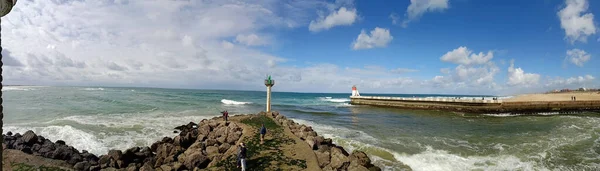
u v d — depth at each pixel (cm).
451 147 2083
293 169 1327
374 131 2773
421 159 1705
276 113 3138
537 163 1678
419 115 4531
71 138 2086
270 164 1390
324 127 2967
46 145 1625
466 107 4925
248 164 1390
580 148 2041
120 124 2695
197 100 6800
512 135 2602
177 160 1645
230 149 1698
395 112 5019
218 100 7081
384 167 1580
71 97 6050
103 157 1530
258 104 6431
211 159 1535
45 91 8850
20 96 5847
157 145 1912
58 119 2820
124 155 1560
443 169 1553
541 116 4434
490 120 3912
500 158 1762
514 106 4825
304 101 8838
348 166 1374
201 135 2198
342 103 7794
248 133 2075
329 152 1605
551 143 2194
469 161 1692
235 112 4441
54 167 1378
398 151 1900
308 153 1571
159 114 3634
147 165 1375
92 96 6694
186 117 3447
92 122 2733
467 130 2927
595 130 2802
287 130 2248
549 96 8319
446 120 3875
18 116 3020
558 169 1591
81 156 1597
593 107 5319
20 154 1452
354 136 2452
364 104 6769
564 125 3194
